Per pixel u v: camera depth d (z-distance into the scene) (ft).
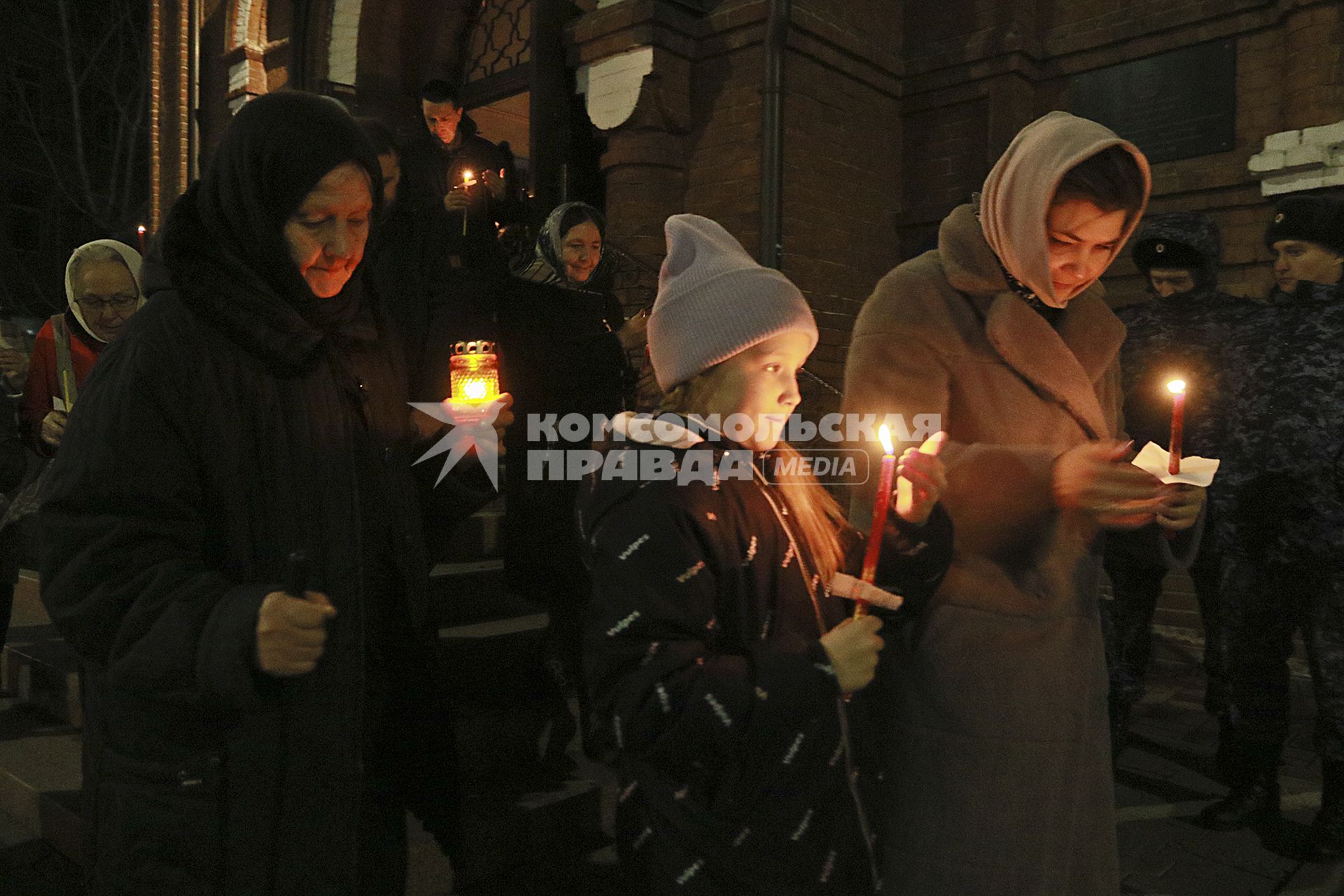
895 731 4.74
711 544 3.61
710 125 17.48
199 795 3.72
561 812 7.71
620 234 17.83
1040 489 4.53
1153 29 16.44
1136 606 9.53
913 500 4.09
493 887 7.14
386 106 23.35
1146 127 16.79
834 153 17.93
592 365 8.38
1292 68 14.75
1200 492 5.01
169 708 3.75
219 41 28.48
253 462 3.98
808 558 3.98
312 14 23.54
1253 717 8.63
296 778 3.90
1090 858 4.87
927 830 4.59
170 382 3.79
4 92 55.83
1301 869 7.88
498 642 9.00
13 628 11.19
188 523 3.81
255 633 3.29
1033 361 4.77
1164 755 10.62
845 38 17.63
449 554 10.48
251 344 4.01
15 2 55.62
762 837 3.52
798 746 3.42
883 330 4.96
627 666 3.49
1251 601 8.59
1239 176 15.46
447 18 23.53
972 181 18.53
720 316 3.81
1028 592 4.65
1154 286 9.59
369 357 4.83
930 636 4.64
